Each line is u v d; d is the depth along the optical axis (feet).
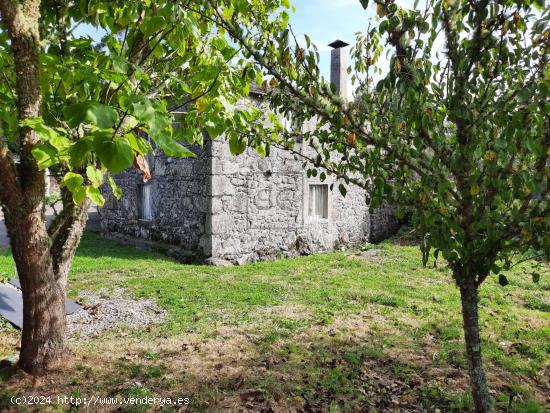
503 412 11.37
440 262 31.68
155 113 6.23
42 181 10.97
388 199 8.32
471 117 7.38
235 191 32.40
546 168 7.11
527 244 7.45
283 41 8.00
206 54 12.00
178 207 34.50
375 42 8.86
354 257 35.12
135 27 10.11
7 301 18.15
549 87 6.46
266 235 34.68
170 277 25.84
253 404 11.39
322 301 21.29
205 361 13.97
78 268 27.68
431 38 7.15
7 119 10.50
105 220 44.39
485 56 7.48
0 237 38.86
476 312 9.24
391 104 8.13
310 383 12.64
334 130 8.68
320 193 39.14
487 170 7.25
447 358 14.61
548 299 22.06
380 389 12.48
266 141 10.67
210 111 10.38
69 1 11.15
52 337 12.45
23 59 9.61
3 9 9.14
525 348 15.64
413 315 19.34
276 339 15.96
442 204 7.93
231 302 20.86
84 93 8.86
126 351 14.61
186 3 9.55
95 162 11.10
